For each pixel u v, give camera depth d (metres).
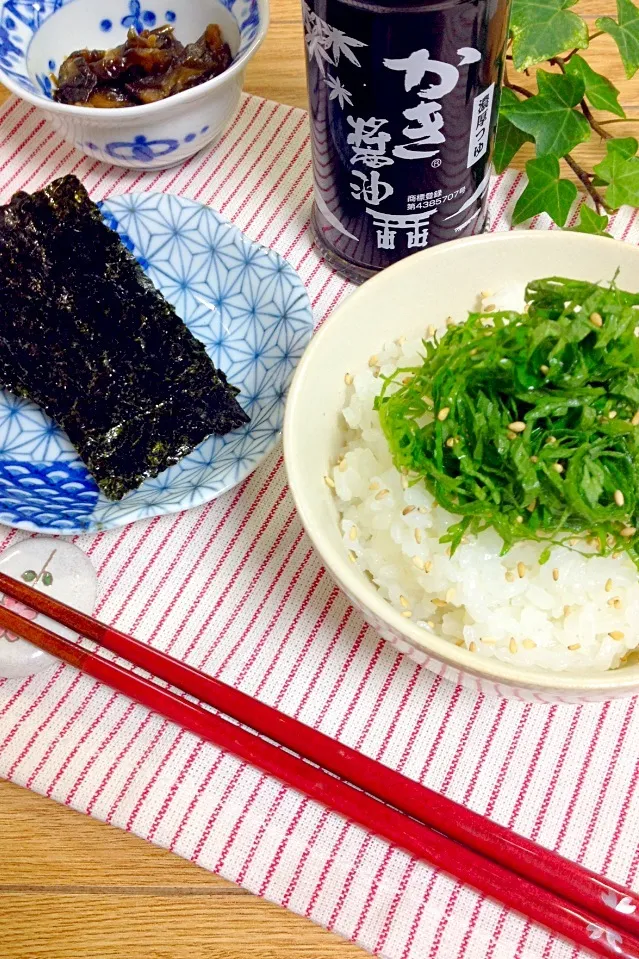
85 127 0.43
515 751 0.34
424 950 0.32
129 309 0.40
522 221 0.43
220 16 0.47
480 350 0.32
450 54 0.34
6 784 0.35
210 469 0.39
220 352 0.42
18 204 0.40
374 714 0.35
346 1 0.33
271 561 0.38
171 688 0.36
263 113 0.48
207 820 0.34
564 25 0.40
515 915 0.32
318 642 0.36
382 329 0.35
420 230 0.40
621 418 0.32
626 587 0.32
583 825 0.33
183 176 0.47
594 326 0.31
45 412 0.40
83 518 0.38
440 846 0.31
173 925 0.33
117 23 0.48
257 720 0.33
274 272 0.41
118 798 0.34
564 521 0.31
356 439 0.36
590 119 0.44
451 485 0.32
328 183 0.40
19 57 0.46
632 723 0.34
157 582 0.38
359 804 0.32
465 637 0.32
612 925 0.30
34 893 0.33
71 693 0.36
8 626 0.35
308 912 0.32
